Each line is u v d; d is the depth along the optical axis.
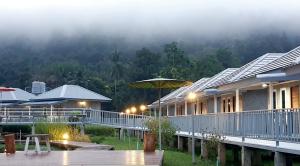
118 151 18.64
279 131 15.04
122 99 81.44
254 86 22.25
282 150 13.68
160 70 86.69
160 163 13.98
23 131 39.03
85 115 41.12
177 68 83.00
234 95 28.25
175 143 29.92
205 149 21.88
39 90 65.50
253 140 17.39
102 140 36.88
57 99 54.84
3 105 52.94
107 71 102.38
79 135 34.25
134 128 37.94
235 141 18.11
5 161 14.83
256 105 24.84
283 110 14.83
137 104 80.12
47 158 15.83
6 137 18.20
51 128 34.00
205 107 34.75
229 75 27.41
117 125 41.12
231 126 20.33
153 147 18.30
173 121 31.88
